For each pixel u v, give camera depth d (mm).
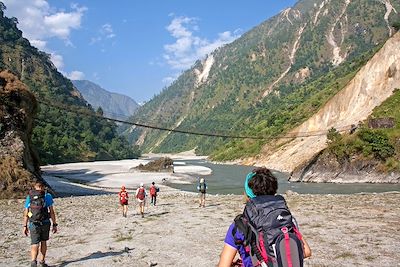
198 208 26219
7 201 33969
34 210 10797
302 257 3492
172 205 29453
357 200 26703
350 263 10727
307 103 155875
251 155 131750
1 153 39688
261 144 133125
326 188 54844
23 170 39594
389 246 12414
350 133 76375
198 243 14461
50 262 12352
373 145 62219
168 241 15070
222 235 15734
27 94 45688
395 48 90688
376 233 14492
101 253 13461
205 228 17594
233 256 3674
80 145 180000
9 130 41656
